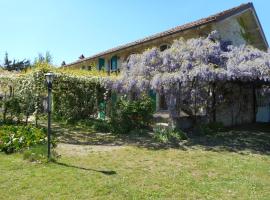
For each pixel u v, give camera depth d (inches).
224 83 601.6
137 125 580.7
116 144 456.1
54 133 541.0
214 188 251.4
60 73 610.2
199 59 504.7
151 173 293.1
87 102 673.0
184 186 254.5
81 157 356.8
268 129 620.1
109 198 223.0
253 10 722.8
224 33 681.6
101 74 700.7
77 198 221.9
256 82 633.0
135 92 584.7
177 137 487.8
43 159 322.3
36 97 558.3
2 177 265.4
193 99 561.6
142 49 800.9
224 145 452.8
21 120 645.3
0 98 668.7
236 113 684.1
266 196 235.5
